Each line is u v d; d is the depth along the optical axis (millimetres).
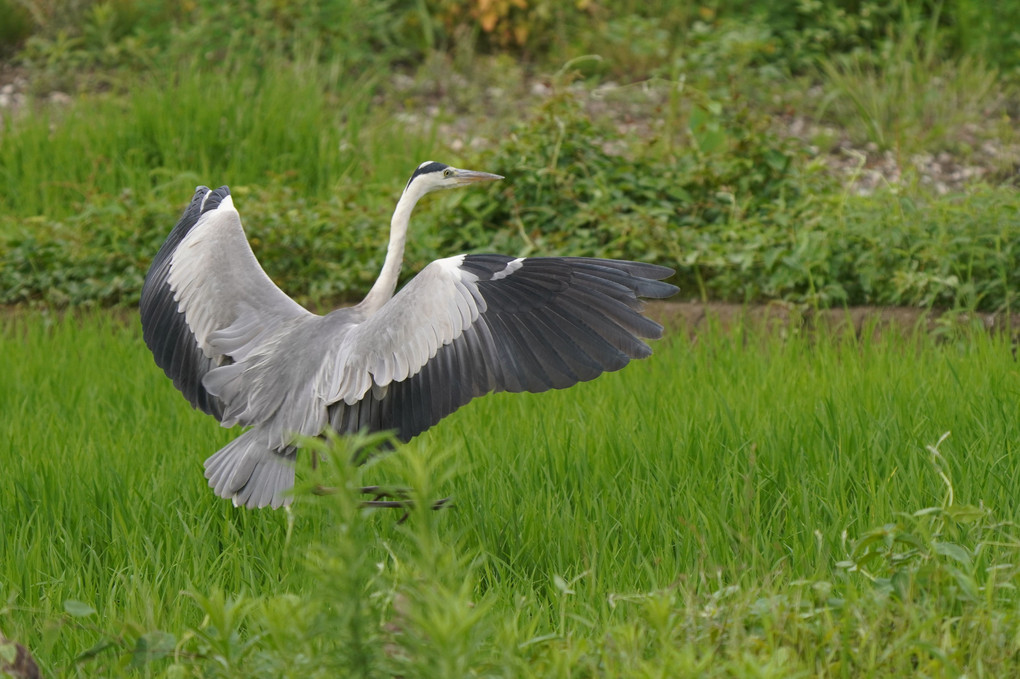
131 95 23453
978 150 21906
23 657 6480
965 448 10078
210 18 26188
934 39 25281
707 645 6742
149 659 6555
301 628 5844
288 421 8594
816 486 9625
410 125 23688
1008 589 7684
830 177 18250
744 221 17078
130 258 17297
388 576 6609
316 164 20812
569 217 17422
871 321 14773
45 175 20156
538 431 11172
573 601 8070
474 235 17500
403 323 8391
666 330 15125
